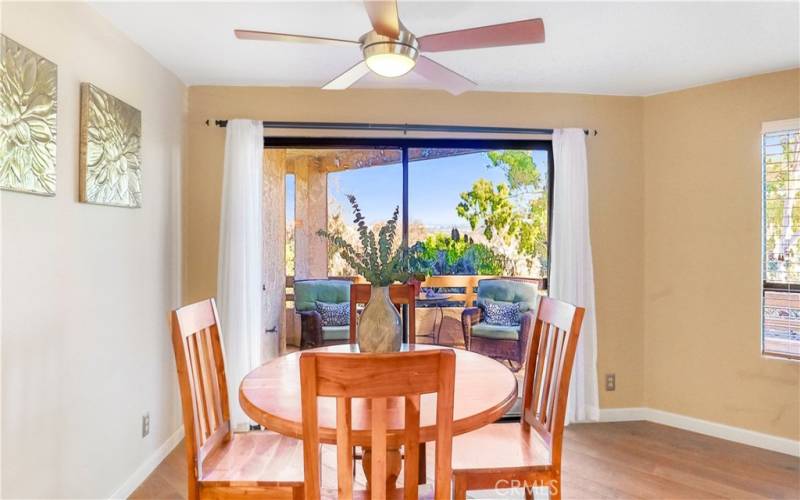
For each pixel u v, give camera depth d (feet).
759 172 9.38
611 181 10.70
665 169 10.48
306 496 3.52
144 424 7.99
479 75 9.46
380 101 10.30
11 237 5.08
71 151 6.08
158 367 8.54
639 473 8.15
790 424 9.04
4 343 5.01
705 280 9.99
